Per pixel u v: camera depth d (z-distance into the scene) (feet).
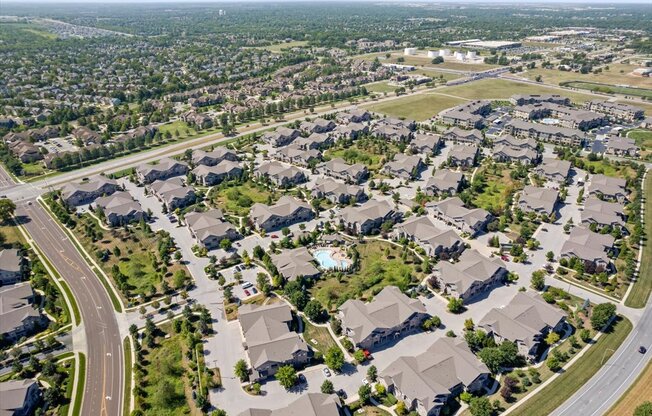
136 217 479.00
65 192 525.75
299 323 336.08
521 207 495.82
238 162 634.43
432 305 354.13
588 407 263.90
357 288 368.27
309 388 280.72
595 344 311.68
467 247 427.74
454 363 281.33
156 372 292.40
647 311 343.05
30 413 264.93
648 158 620.08
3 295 343.46
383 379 281.13
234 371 291.99
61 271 398.83
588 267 384.27
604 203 477.77
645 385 278.46
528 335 303.68
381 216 461.78
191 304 355.36
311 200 518.37
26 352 308.60
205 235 429.79
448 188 527.40
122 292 369.30
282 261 393.29
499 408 262.47
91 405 270.67
